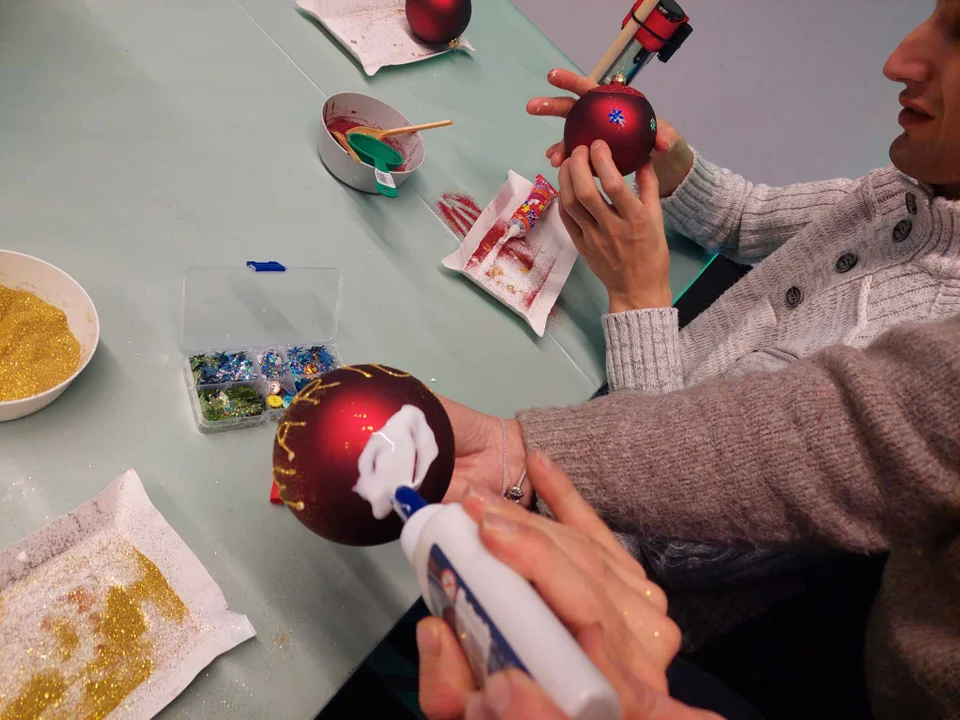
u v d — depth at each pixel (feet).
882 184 2.42
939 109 1.80
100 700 1.42
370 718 2.50
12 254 1.77
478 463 1.81
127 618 1.52
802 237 2.68
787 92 4.16
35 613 1.46
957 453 1.30
